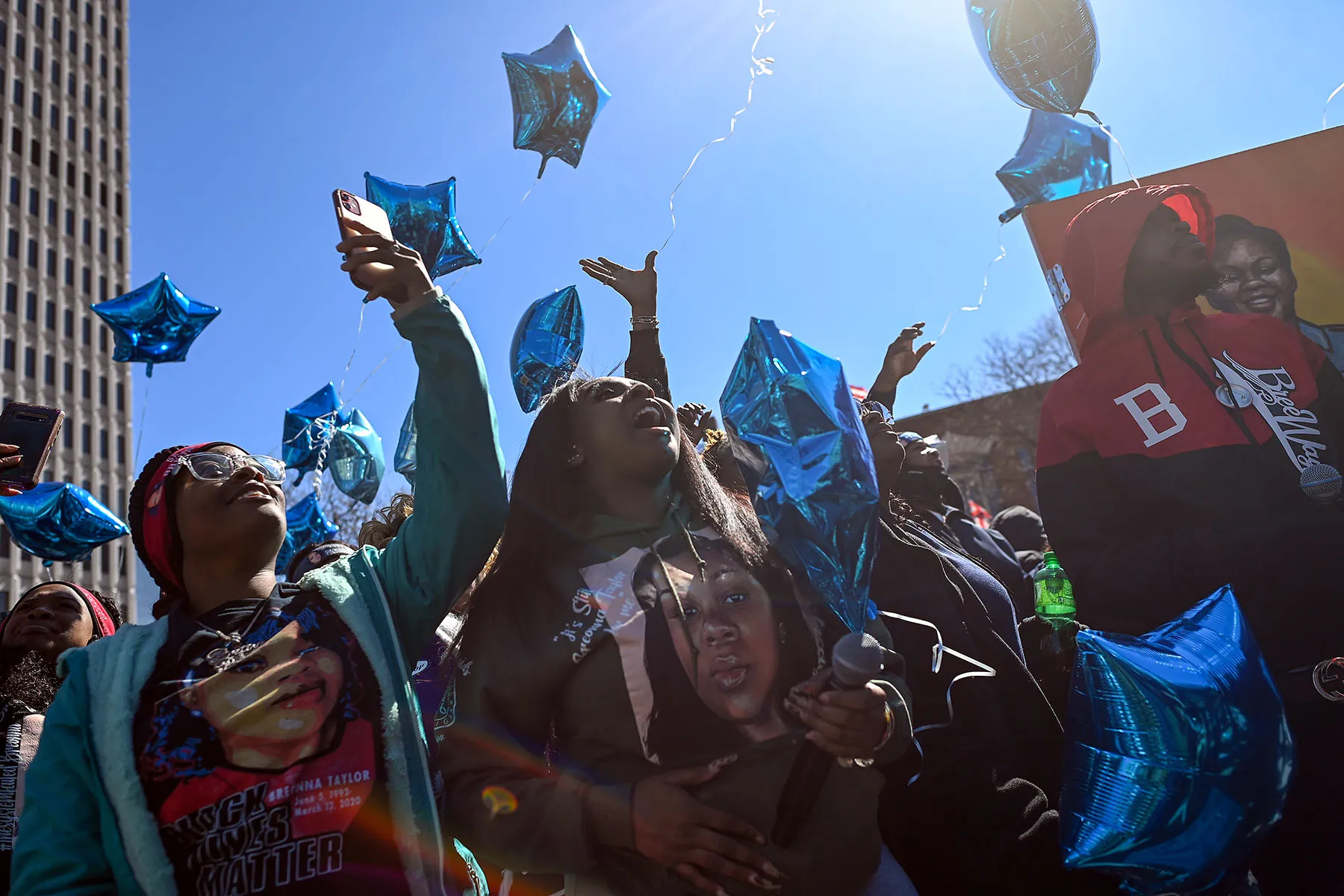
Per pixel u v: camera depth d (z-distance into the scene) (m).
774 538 1.79
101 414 48.72
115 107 54.19
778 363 1.79
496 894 2.39
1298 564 2.21
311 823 1.56
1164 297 2.64
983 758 2.21
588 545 1.98
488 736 1.88
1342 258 2.74
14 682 3.02
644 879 1.79
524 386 3.06
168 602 1.97
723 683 1.78
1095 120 2.86
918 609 2.44
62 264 48.41
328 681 1.67
